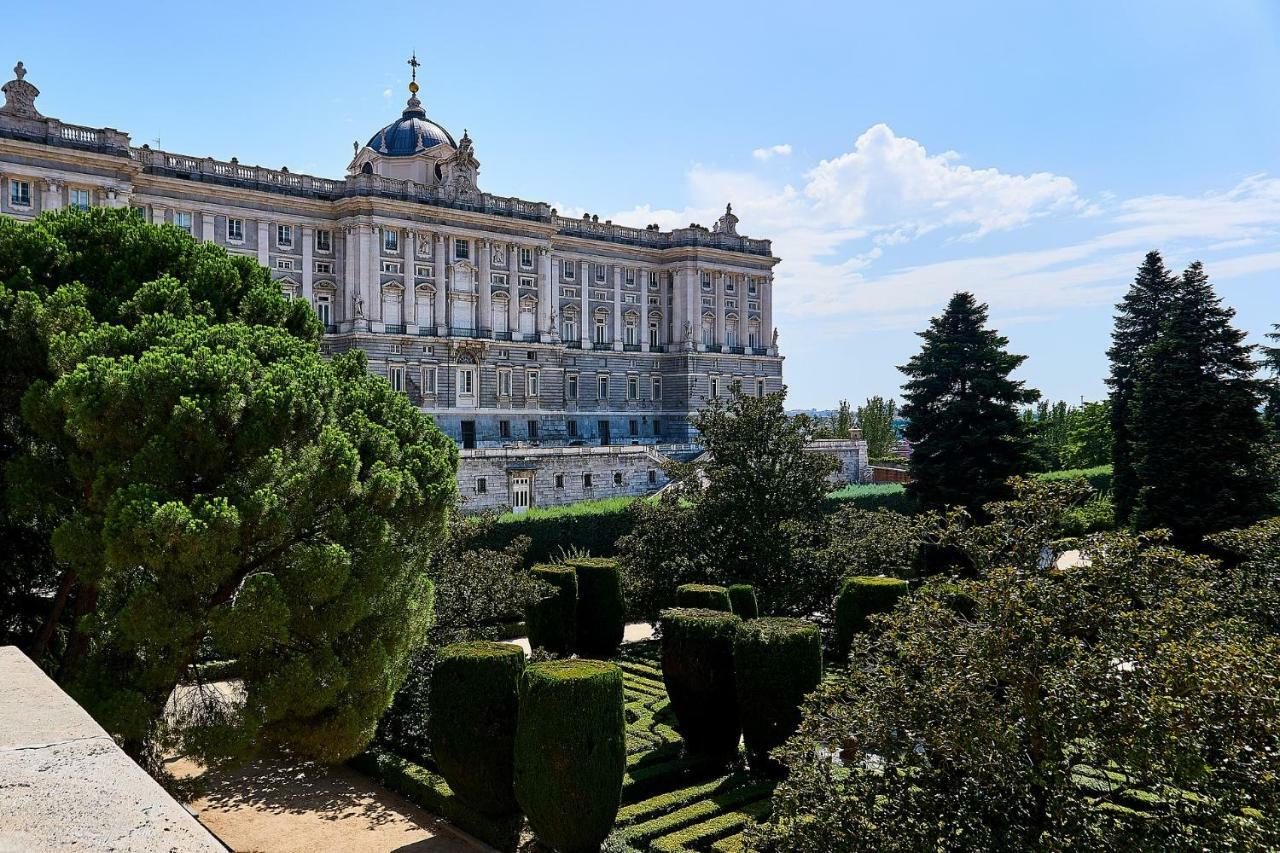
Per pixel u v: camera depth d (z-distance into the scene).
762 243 123.00
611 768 21.62
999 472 58.16
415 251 90.31
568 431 105.69
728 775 26.59
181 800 23.28
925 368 60.31
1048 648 15.02
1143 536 16.91
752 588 36.78
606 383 110.00
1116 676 14.57
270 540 21.83
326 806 25.55
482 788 23.20
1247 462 48.88
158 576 20.36
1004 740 14.44
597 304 109.69
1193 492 48.62
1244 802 13.54
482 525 38.47
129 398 20.53
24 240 26.09
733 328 120.62
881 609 34.94
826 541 40.56
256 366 22.86
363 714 23.20
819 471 39.44
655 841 21.91
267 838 23.34
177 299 25.94
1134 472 55.94
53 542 20.94
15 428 24.64
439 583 32.53
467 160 93.81
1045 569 17.12
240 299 29.38
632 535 41.62
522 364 98.00
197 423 20.50
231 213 80.88
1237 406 48.97
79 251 27.14
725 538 39.34
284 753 29.39
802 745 17.22
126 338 23.03
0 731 6.15
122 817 5.09
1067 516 20.72
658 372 115.94
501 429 96.38
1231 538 25.34
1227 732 13.54
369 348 86.06
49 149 67.12
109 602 22.05
